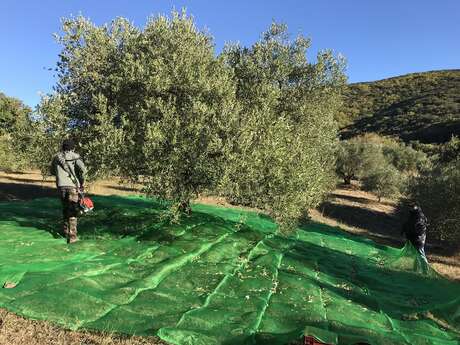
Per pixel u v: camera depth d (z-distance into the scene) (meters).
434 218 18.38
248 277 8.20
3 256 7.66
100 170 9.59
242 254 9.74
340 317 6.95
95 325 5.61
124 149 9.26
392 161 41.78
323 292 8.02
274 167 9.63
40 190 18.72
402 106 77.56
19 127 10.88
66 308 5.86
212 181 9.27
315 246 12.27
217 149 9.15
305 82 14.60
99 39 10.37
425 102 75.69
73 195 9.03
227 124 9.30
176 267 8.20
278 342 5.68
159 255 8.76
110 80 10.15
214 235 10.63
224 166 9.05
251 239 11.18
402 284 9.70
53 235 9.39
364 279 9.63
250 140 9.28
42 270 7.13
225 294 7.34
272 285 7.93
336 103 15.59
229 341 5.60
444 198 18.14
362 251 13.14
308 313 6.79
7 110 34.47
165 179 9.24
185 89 9.87
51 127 10.19
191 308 6.48
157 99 9.65
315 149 13.91
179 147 9.21
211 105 9.77
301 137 12.59
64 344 5.11
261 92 11.34
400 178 30.86
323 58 14.71
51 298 6.02
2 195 16.39
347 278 9.53
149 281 7.28
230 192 9.53
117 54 10.49
